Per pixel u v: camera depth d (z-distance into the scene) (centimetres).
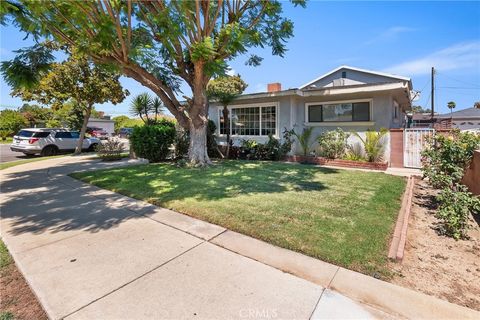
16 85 742
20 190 628
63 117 2600
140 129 1137
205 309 213
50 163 1115
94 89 1333
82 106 1470
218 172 799
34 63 736
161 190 588
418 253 308
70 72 1268
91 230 377
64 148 1592
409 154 888
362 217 404
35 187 660
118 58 690
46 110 3219
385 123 963
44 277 261
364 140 977
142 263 285
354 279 252
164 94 867
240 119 1288
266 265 278
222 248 317
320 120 1120
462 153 514
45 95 1322
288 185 624
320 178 707
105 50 627
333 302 221
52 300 227
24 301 230
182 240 341
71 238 350
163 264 282
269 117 1183
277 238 335
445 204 403
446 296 230
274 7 760
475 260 293
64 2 520
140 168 905
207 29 738
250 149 1156
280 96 1097
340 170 841
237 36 660
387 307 215
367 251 300
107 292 236
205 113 927
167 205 480
